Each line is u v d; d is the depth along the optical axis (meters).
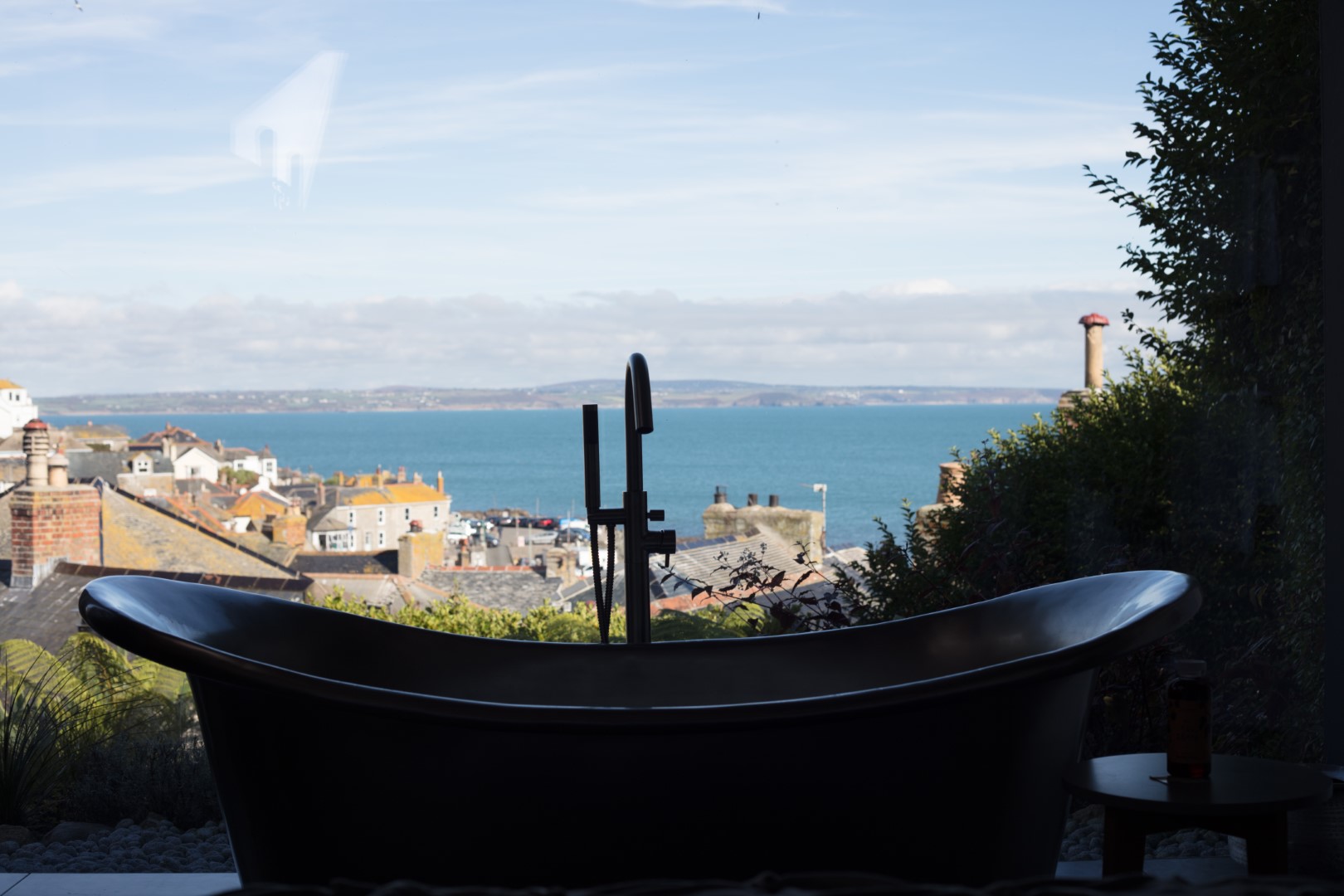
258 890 0.84
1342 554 2.72
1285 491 3.05
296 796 1.64
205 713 1.71
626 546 2.42
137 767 2.92
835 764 1.62
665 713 1.57
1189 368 3.23
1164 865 2.43
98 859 2.57
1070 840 2.69
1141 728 3.04
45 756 2.94
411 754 1.61
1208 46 3.20
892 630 2.30
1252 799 1.52
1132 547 3.26
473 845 1.62
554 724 1.56
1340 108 2.80
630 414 2.40
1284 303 3.07
